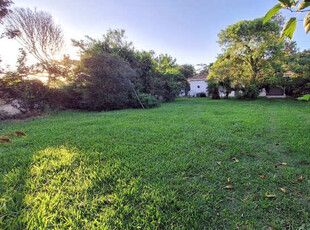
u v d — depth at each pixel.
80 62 8.71
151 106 9.89
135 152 2.78
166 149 2.89
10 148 3.05
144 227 1.32
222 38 13.45
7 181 1.94
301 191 1.73
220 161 2.43
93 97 8.80
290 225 1.34
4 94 6.39
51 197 1.67
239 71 13.34
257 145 3.03
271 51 11.98
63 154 2.71
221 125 4.54
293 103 10.04
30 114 7.30
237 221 1.39
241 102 11.51
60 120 6.00
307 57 12.26
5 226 1.32
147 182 1.93
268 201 1.60
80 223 1.37
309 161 2.36
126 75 9.23
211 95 16.80
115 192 1.75
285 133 3.69
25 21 8.20
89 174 2.09
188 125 4.61
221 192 1.75
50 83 8.38
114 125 4.78
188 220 1.40
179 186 1.84
